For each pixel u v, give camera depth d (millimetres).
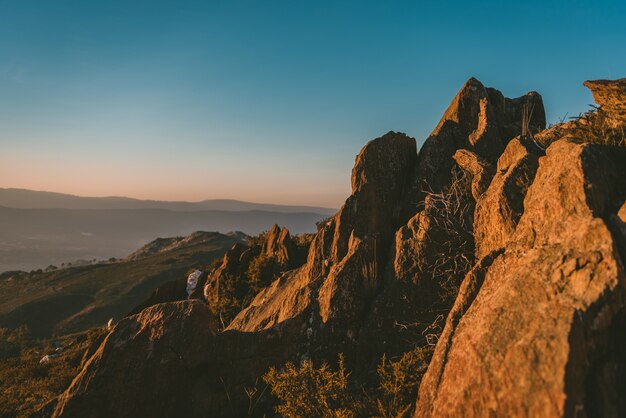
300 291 13523
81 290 169000
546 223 7527
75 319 141000
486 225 10461
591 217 6473
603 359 5359
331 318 12117
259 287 19703
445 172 14984
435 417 6418
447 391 6465
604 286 5535
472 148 14766
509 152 11633
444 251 11789
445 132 15852
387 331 11516
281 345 11969
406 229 12758
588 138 8492
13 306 154750
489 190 10789
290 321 12383
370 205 14734
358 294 12398
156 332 11039
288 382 9680
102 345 10773
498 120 16562
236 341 11539
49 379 17547
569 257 6180
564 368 5020
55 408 9914
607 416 4996
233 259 22938
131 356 10648
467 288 8320
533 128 15805
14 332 118188
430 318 11336
